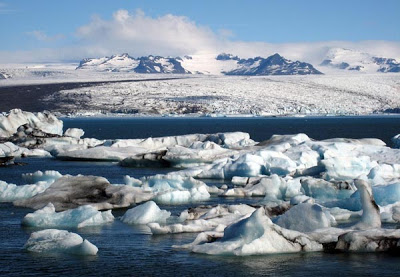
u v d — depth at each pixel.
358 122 197.00
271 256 17.97
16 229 22.25
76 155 54.16
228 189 31.34
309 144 44.41
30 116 75.69
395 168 35.28
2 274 16.50
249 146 51.88
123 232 21.61
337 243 18.66
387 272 16.38
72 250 18.66
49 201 27.23
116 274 16.50
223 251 18.12
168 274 16.42
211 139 60.06
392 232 18.69
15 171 44.88
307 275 16.16
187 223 22.44
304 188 28.39
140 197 28.23
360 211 23.97
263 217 18.56
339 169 33.59
